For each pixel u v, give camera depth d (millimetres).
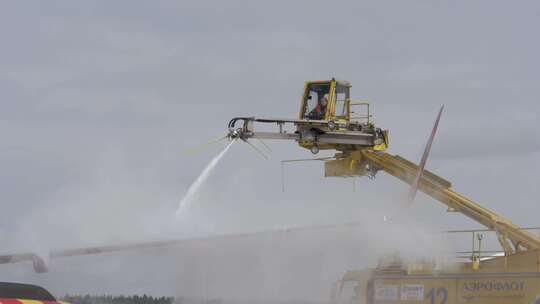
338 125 43406
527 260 34469
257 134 40750
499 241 38562
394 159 43500
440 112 40219
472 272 35938
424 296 37188
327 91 46156
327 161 45562
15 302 13562
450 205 40906
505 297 34719
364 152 44281
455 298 36219
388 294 38281
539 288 33625
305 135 42531
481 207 40156
